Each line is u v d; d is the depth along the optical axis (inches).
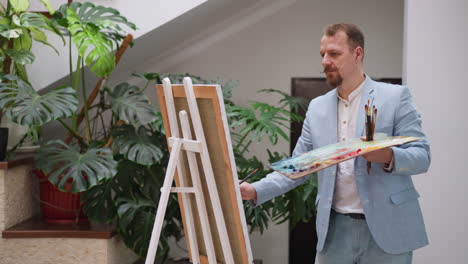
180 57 181.0
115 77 177.6
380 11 174.4
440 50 123.0
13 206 131.4
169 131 78.5
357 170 77.2
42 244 128.7
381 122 77.6
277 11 177.9
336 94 83.1
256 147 180.4
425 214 123.8
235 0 156.6
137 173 139.3
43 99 120.6
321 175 82.4
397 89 78.6
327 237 82.3
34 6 144.6
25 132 143.6
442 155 123.0
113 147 140.6
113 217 136.1
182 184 75.4
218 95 63.4
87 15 131.4
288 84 178.5
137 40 148.4
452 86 122.6
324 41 79.1
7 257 128.4
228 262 69.2
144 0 144.6
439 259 123.6
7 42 131.3
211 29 178.4
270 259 180.5
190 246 78.5
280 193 84.3
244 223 66.6
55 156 126.0
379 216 76.7
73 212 137.2
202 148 67.5
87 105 140.3
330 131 81.7
